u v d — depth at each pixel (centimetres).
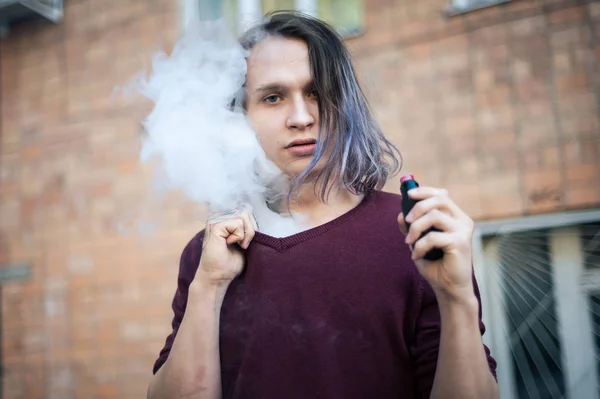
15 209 308
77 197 296
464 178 238
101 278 286
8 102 315
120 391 277
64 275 293
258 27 103
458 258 71
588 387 229
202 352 87
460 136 240
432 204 72
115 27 297
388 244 91
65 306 291
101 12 301
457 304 73
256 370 89
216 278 90
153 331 273
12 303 301
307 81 94
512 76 235
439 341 85
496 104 236
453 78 243
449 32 245
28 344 295
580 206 222
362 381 86
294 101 95
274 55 96
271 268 92
